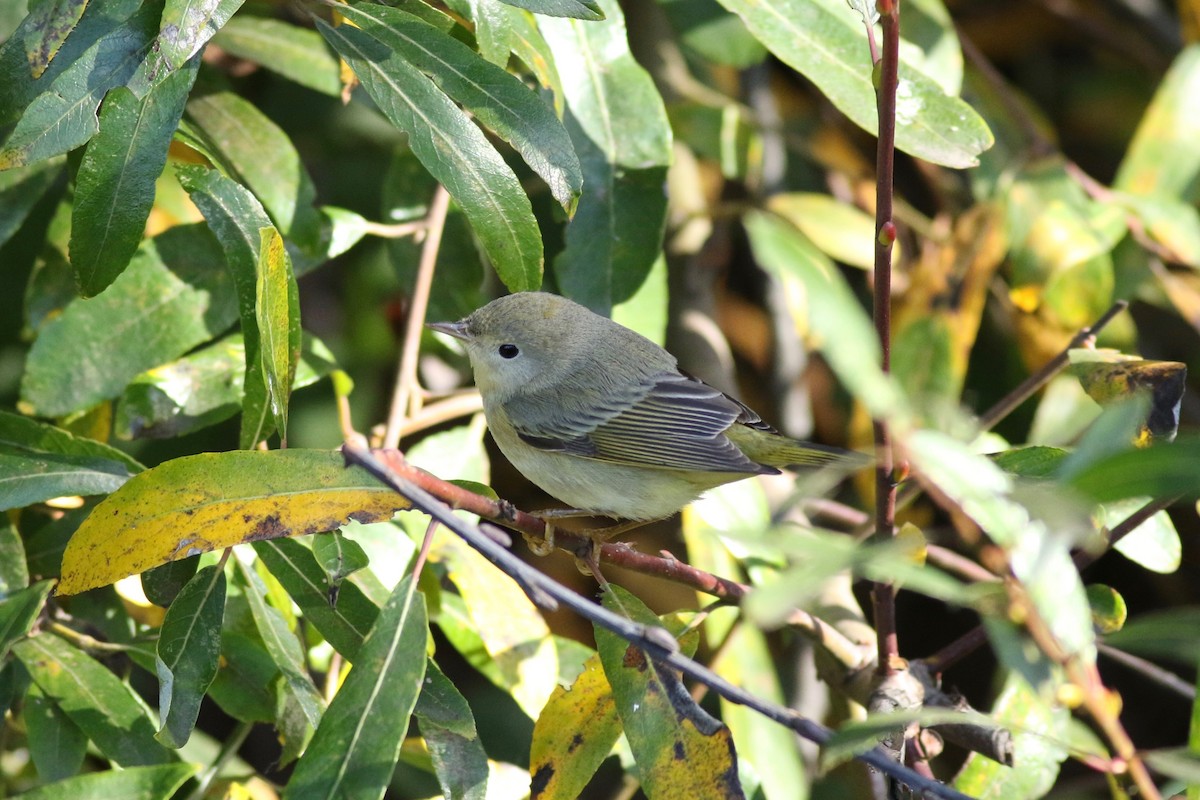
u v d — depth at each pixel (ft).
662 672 20.30
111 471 22.90
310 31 30.81
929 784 15.21
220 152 27.27
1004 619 16.97
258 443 23.09
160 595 22.84
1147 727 38.52
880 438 20.20
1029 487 14.38
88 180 20.40
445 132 21.76
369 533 26.37
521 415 29.99
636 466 29.19
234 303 27.25
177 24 19.57
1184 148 34.30
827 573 13.12
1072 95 42.83
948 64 32.42
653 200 28.66
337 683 25.86
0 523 23.85
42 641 23.09
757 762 28.63
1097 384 24.39
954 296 33.17
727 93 40.34
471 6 23.06
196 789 23.98
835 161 39.93
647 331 29.45
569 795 21.01
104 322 26.27
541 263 22.29
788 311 40.50
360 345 37.86
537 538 21.75
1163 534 25.49
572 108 28.37
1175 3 44.34
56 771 22.68
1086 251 32.19
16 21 25.95
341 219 28.43
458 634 27.55
